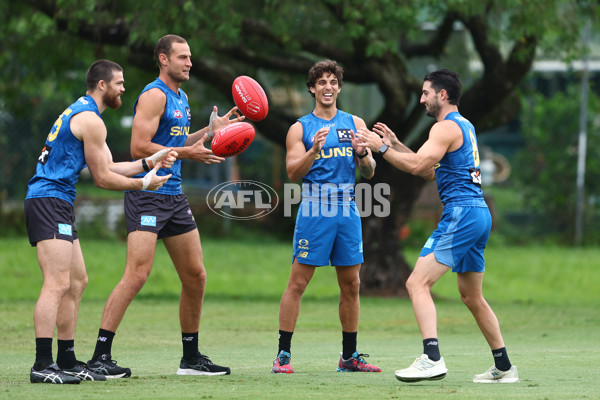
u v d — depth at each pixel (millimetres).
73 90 60188
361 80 49219
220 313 42969
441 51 54000
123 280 21656
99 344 21422
